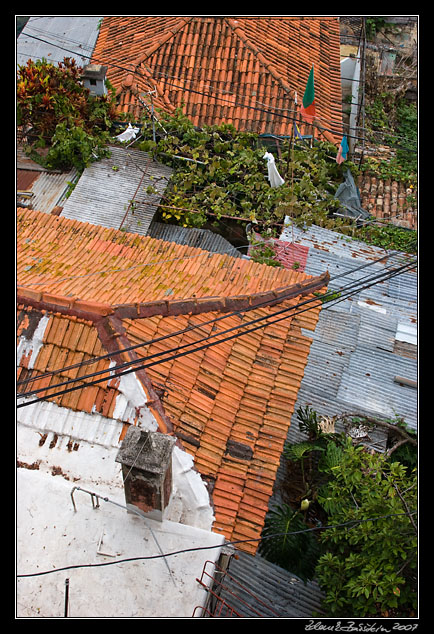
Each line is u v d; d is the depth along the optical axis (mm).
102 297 8844
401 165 18906
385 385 11930
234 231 15102
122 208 14219
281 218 15000
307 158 15859
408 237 15641
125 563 6641
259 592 8359
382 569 7398
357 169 17469
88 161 14633
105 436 7664
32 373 8062
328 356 12273
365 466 9070
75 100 15383
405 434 11125
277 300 9227
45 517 6953
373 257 14695
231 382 8547
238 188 15297
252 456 7988
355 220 15555
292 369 8867
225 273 10070
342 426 11234
